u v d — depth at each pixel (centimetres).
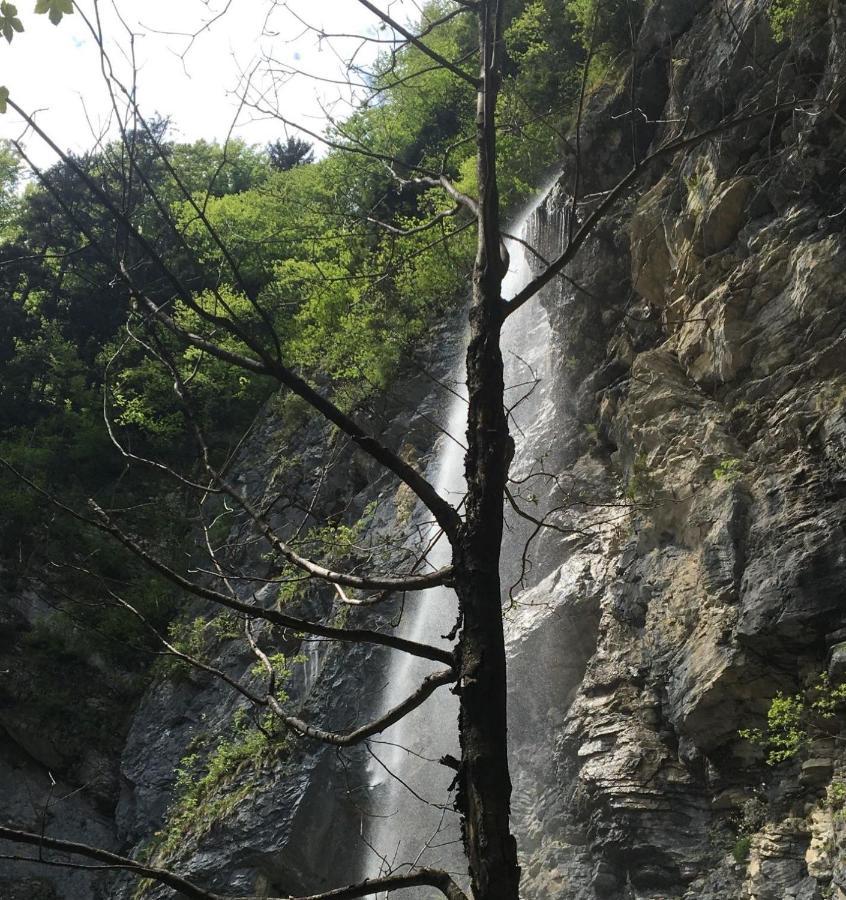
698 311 1446
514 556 1681
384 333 2344
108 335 3506
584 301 1747
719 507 1279
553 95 2048
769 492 1220
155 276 1841
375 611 1998
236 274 418
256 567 2498
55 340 3469
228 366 3259
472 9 470
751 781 1189
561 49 2055
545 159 2084
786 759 1148
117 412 3228
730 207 1439
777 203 1391
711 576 1247
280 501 2547
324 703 1961
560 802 1416
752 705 1174
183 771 2184
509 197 2178
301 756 1938
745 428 1329
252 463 2758
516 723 1537
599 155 1756
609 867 1294
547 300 1816
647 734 1316
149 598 2658
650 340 1614
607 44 1845
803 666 1136
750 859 1130
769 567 1161
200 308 412
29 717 2589
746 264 1377
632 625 1409
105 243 1712
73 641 2678
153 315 439
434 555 1967
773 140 1416
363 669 1958
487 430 398
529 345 2042
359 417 2427
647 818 1262
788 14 1349
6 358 3562
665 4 1691
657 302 1600
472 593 371
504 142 2083
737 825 1188
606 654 1423
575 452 1725
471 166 2356
